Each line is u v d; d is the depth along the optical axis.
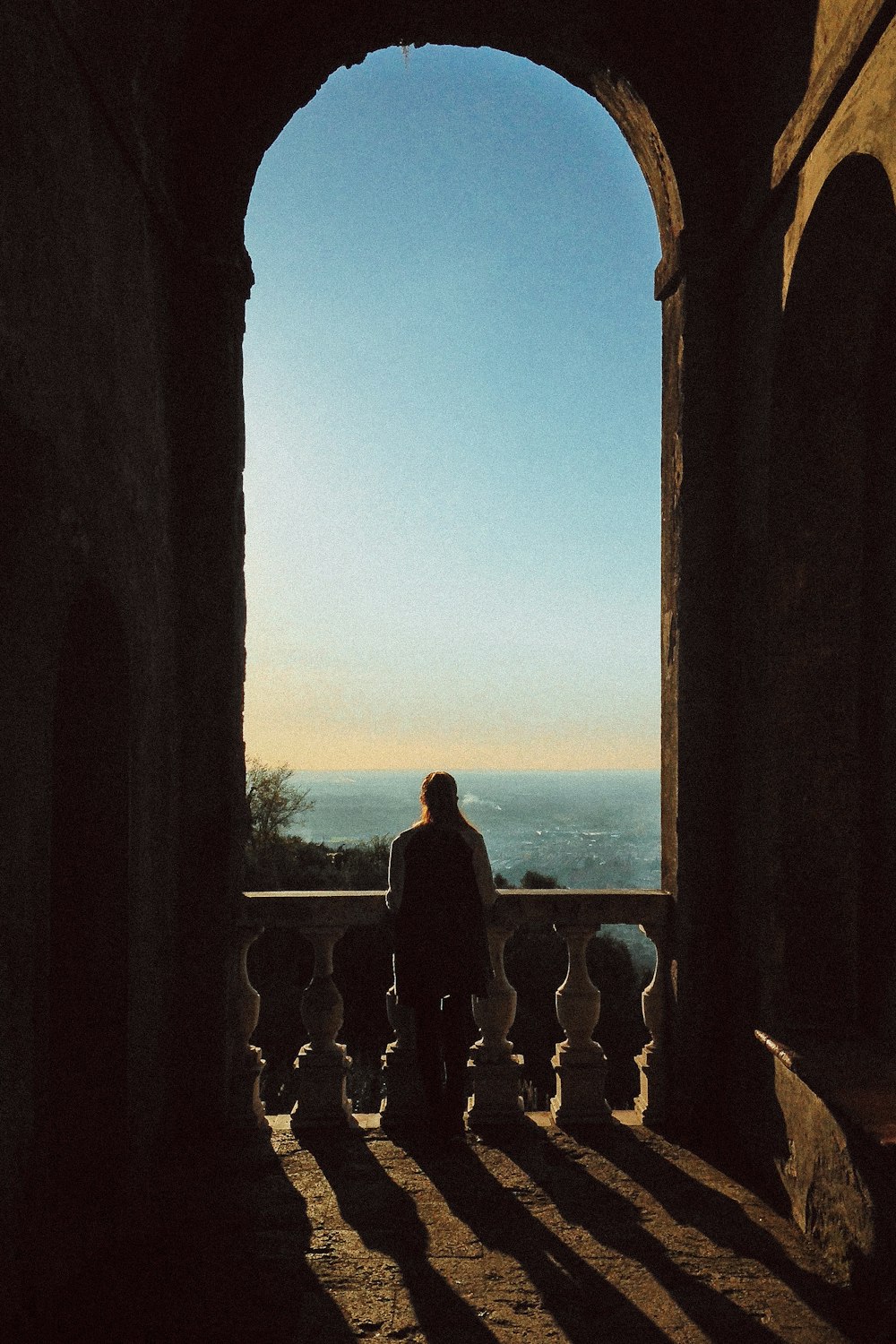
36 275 2.67
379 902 4.33
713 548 4.38
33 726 2.63
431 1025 3.88
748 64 4.16
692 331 4.41
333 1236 3.25
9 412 2.49
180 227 4.25
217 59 4.36
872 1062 3.24
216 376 4.34
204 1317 2.76
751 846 4.00
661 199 4.67
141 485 3.69
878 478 3.66
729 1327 2.74
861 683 3.76
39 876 2.66
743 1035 4.04
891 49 2.77
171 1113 4.04
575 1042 4.34
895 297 3.52
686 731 4.35
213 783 4.25
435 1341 2.65
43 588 2.70
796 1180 3.41
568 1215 3.42
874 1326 2.74
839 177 3.18
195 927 4.19
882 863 3.57
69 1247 2.95
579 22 4.45
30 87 2.63
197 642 4.28
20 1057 2.52
